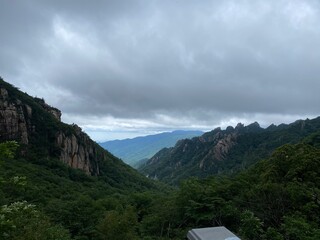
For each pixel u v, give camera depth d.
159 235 29.53
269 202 21.88
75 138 120.44
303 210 19.61
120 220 26.55
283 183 28.14
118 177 137.88
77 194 65.88
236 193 29.33
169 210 30.94
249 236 13.80
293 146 39.09
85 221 33.88
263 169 38.38
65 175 95.75
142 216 44.12
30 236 11.06
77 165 116.25
